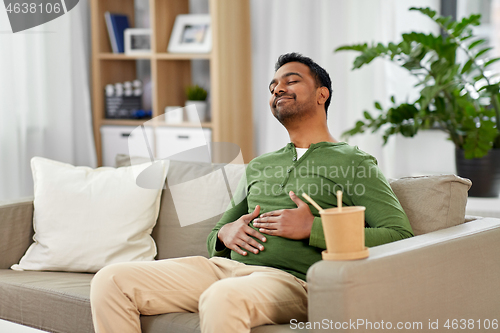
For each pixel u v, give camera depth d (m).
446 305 1.26
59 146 3.25
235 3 3.30
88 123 3.40
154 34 3.24
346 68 3.26
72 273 1.79
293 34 3.35
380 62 3.17
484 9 3.12
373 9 3.17
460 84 2.58
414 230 1.51
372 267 1.12
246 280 1.30
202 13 3.59
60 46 3.22
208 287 1.39
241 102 3.41
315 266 1.13
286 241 1.44
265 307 1.28
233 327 1.21
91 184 1.89
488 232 1.42
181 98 3.57
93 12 3.36
